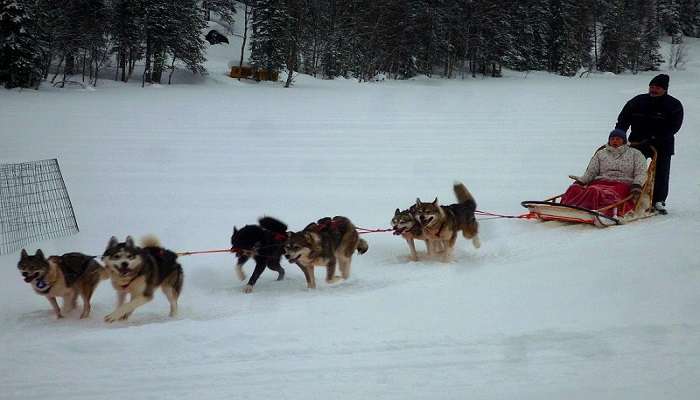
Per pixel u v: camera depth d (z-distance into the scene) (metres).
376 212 10.29
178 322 4.93
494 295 5.43
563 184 12.66
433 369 3.82
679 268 5.76
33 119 22.41
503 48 70.75
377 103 33.25
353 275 7.11
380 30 62.22
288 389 3.56
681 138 18.75
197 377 3.76
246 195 11.52
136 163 14.76
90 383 3.69
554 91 45.03
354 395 3.45
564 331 4.39
